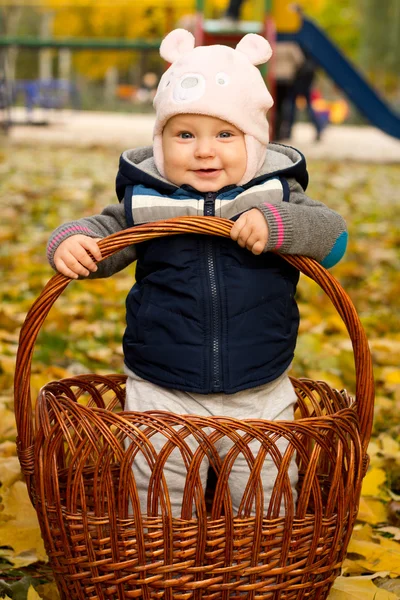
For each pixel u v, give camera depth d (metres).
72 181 8.01
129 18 19.55
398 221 6.58
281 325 1.96
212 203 1.99
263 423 1.62
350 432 1.73
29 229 5.73
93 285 4.38
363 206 7.13
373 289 4.44
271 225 1.77
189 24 9.45
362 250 5.30
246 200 2.00
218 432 1.63
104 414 1.63
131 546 1.62
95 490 1.62
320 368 3.29
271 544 1.65
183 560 1.63
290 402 2.01
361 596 1.81
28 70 25.56
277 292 1.95
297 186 2.11
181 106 1.92
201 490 1.60
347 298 1.79
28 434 1.75
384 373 3.23
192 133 1.97
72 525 1.63
